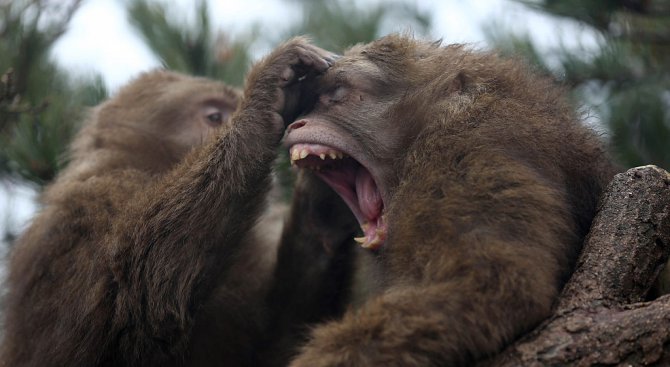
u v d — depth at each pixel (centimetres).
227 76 1397
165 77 1284
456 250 718
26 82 1275
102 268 973
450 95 861
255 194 979
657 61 1256
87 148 1230
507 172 755
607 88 1260
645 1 1217
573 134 853
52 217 1054
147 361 961
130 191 1073
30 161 1244
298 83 979
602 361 620
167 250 946
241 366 1073
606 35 1252
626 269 684
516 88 873
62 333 976
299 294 1066
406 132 863
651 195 715
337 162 898
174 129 1221
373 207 878
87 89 1371
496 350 675
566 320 657
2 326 1101
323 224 1037
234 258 998
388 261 809
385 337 688
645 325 618
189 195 964
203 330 1030
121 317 955
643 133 1238
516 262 693
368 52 920
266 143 966
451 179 771
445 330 680
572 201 797
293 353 1048
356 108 885
